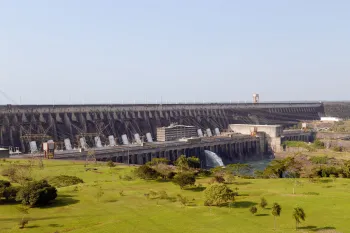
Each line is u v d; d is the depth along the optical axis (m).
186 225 84.38
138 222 87.12
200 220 88.19
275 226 81.75
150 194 114.25
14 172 136.62
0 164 158.62
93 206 102.38
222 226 83.00
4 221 88.50
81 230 81.69
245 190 119.81
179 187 127.81
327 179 144.00
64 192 118.25
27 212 96.50
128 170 161.00
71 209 99.31
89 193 117.12
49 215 93.88
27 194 101.94
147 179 140.38
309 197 108.19
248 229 80.25
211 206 101.00
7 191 105.75
